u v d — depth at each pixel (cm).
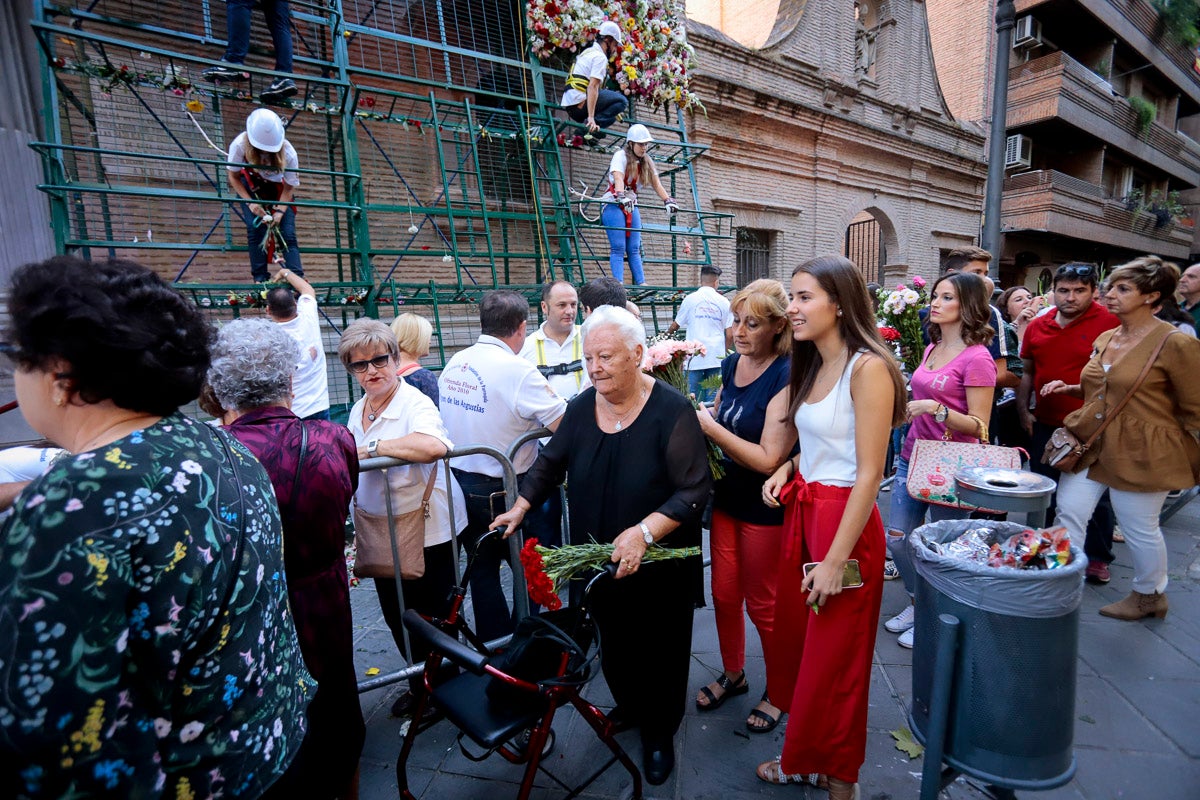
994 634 162
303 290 422
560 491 312
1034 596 158
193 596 99
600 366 201
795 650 218
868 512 183
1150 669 283
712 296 636
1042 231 1717
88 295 95
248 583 112
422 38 648
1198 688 269
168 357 103
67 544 87
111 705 90
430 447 234
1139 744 237
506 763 237
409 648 258
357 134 615
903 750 235
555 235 730
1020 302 532
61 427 106
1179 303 474
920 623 187
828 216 1077
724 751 238
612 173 593
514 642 196
